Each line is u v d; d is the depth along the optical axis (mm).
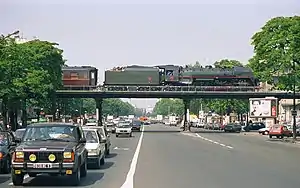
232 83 83562
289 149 37156
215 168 22047
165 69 83812
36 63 60031
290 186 15938
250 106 78750
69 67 82500
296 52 47625
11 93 47688
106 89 80625
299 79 49281
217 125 97438
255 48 50312
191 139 53812
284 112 100438
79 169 16484
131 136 61938
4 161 19844
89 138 22844
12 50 46281
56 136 16891
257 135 68562
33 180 17453
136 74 82875
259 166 23047
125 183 16641
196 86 82000
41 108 72750
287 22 48719
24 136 16922
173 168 22047
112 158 28094
